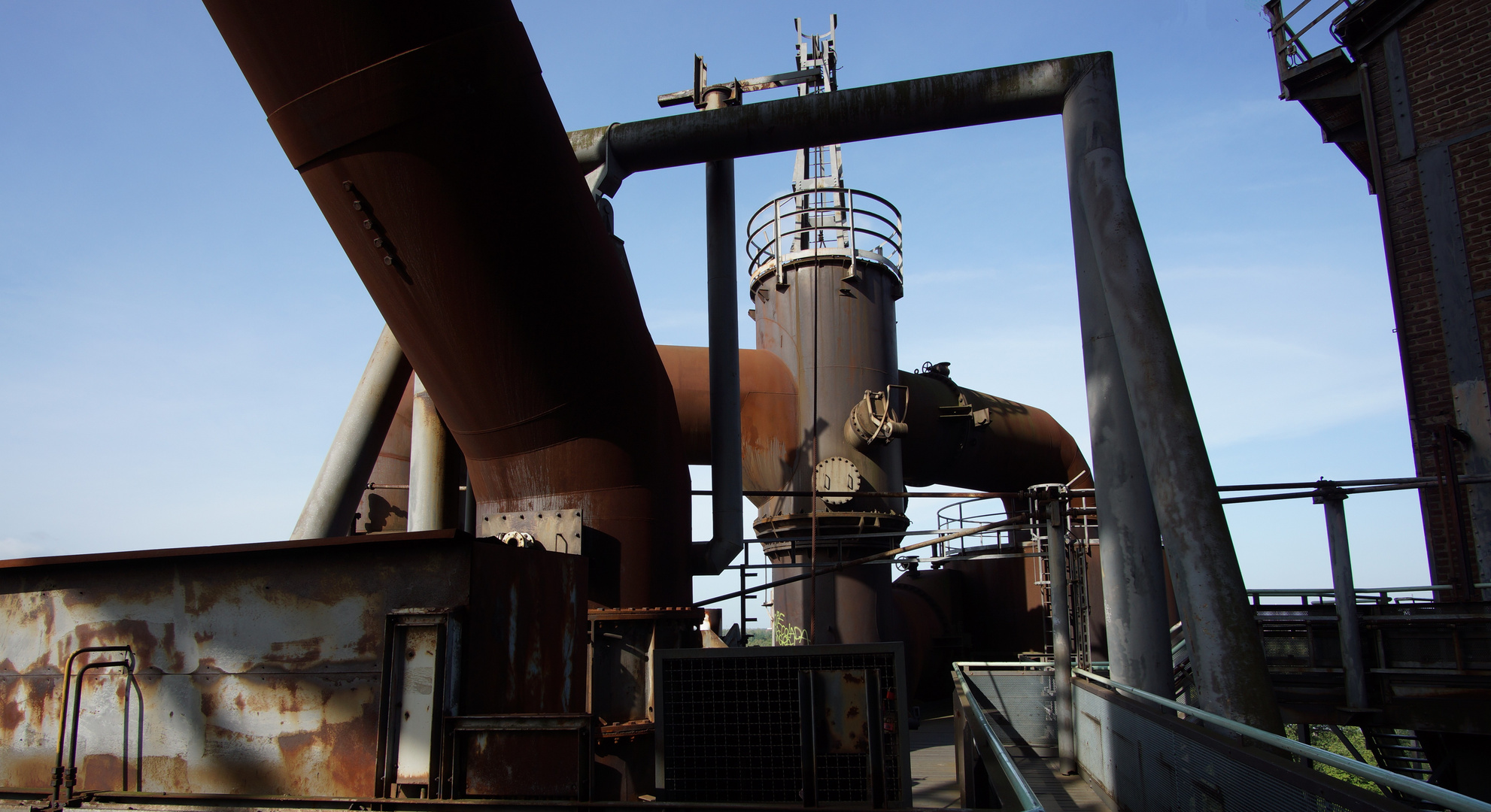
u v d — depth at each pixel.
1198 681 6.49
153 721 4.73
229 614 4.78
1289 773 3.56
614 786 7.55
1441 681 10.27
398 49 5.95
